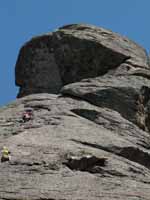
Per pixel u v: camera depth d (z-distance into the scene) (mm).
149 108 56281
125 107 54375
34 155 40156
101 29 66625
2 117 51250
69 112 51250
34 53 67438
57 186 35906
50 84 65438
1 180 36312
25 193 34594
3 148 41031
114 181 37906
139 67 62094
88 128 47594
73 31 66625
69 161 39375
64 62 65000
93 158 39812
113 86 55531
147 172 41625
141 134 50000
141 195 36000
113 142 44812
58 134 45375
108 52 62969
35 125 48156
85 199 34438
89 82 57406
